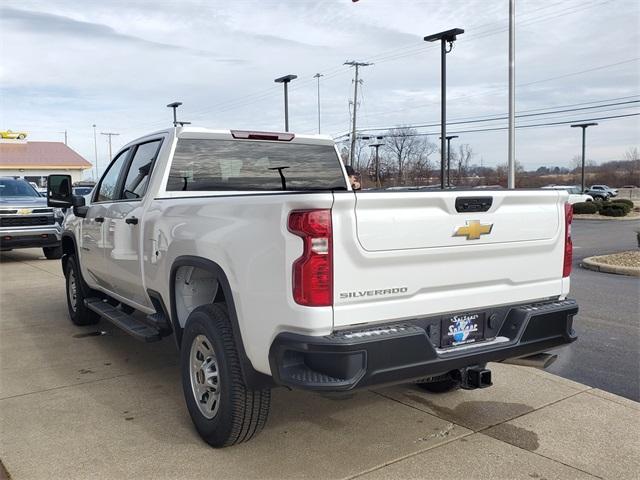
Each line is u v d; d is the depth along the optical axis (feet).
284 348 10.42
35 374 17.87
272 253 10.62
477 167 244.01
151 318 16.26
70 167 161.27
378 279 10.64
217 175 16.67
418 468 11.93
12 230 42.60
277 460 12.24
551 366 18.89
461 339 11.91
